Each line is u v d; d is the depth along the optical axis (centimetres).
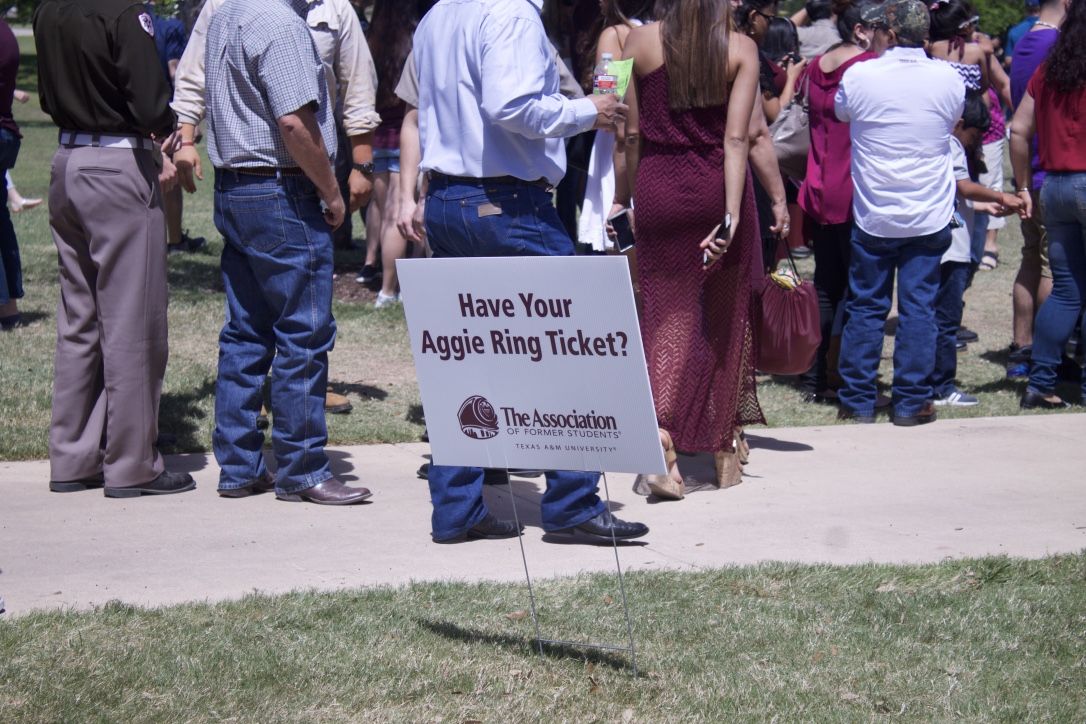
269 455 693
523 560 473
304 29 554
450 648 429
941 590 498
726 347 630
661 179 615
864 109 781
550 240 521
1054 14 941
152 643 421
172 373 839
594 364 394
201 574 498
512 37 489
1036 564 527
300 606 459
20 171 2128
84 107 569
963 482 666
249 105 556
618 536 550
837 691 404
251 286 597
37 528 552
